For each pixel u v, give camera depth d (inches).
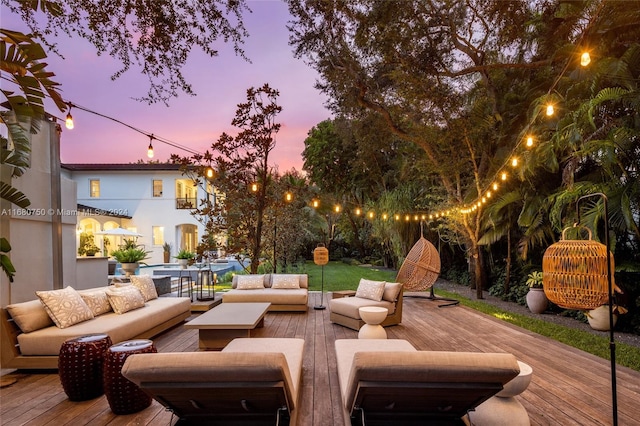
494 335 213.9
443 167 366.9
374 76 387.2
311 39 342.3
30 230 219.5
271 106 327.3
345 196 710.5
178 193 667.4
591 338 214.2
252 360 78.0
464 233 381.4
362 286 253.8
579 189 234.2
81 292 197.5
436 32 313.6
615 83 225.6
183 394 83.6
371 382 80.8
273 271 410.9
